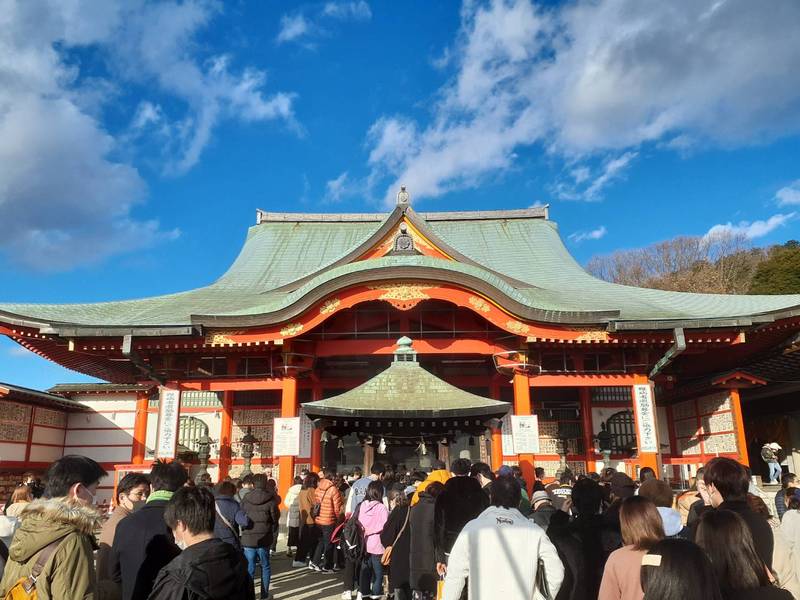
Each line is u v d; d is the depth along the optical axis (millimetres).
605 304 24984
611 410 26500
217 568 4227
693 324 21453
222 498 9930
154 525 5695
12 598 4438
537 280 29797
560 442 26281
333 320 24203
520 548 5434
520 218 36156
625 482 8656
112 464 28375
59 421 28578
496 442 25719
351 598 12047
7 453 25141
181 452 25359
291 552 18750
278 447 21953
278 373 23062
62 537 4594
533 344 22562
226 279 30234
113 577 5715
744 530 4312
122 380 28562
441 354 25656
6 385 24875
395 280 22344
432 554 8602
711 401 24094
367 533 11562
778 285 54938
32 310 21984
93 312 23547
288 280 29938
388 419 13484
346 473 24625
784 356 24719
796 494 8711
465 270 22109
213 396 27141
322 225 35938
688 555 3639
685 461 23094
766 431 33188
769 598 4094
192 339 21984
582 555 6074
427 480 9625
